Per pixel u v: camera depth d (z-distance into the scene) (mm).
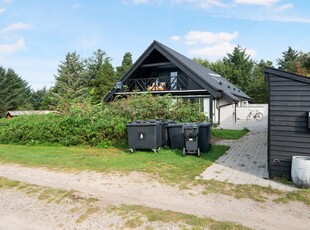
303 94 5625
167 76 20188
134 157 8289
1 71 44219
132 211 4449
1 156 9164
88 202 4902
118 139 10336
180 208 4539
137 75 20578
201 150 8773
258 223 3986
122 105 11641
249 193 5113
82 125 10781
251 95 40156
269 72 5898
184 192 5266
